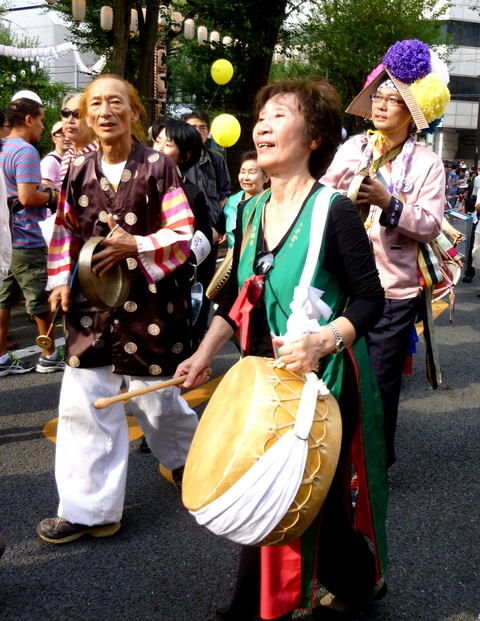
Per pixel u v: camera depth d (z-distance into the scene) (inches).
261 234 76.9
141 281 107.5
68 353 108.1
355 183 108.3
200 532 114.5
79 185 107.8
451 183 1045.2
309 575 74.7
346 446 77.5
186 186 160.1
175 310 111.6
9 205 192.2
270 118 73.4
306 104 72.7
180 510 121.8
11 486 130.7
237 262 82.3
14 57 783.7
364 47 825.5
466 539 113.8
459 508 124.6
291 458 63.8
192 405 178.2
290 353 67.4
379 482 81.3
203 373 85.8
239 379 72.2
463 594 98.4
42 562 105.1
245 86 558.6
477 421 170.1
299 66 918.4
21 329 255.6
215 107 696.4
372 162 122.8
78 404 107.4
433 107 118.6
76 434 108.3
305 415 65.3
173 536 113.0
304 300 69.5
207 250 152.2
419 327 275.1
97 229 107.2
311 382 68.6
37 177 190.2
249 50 530.6
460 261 130.6
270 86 75.6
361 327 70.8
